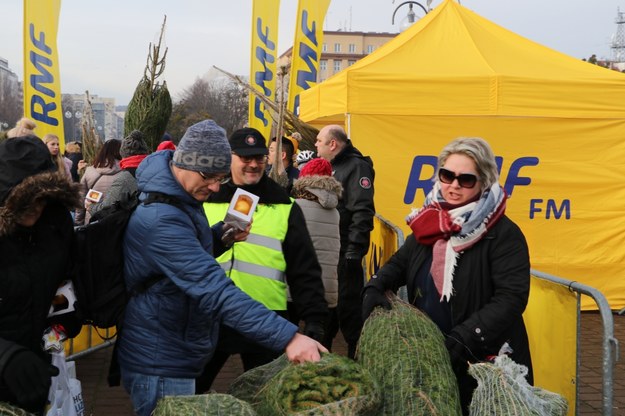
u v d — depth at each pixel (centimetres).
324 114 738
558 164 720
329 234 450
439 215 296
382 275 315
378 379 254
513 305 280
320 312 341
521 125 714
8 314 231
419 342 264
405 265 321
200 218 266
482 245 290
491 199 289
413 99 682
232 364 585
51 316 252
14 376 217
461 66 701
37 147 240
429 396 246
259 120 1099
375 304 296
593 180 722
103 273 258
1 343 221
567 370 348
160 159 263
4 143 237
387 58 710
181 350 264
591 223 727
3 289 228
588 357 607
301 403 233
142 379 262
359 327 535
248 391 276
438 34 761
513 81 682
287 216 346
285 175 545
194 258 250
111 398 502
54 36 984
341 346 650
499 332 280
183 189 259
